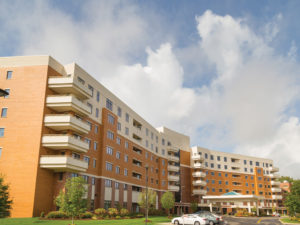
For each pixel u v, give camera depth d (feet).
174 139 301.43
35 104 135.64
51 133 138.00
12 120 133.59
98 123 169.17
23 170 125.80
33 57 143.43
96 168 162.09
